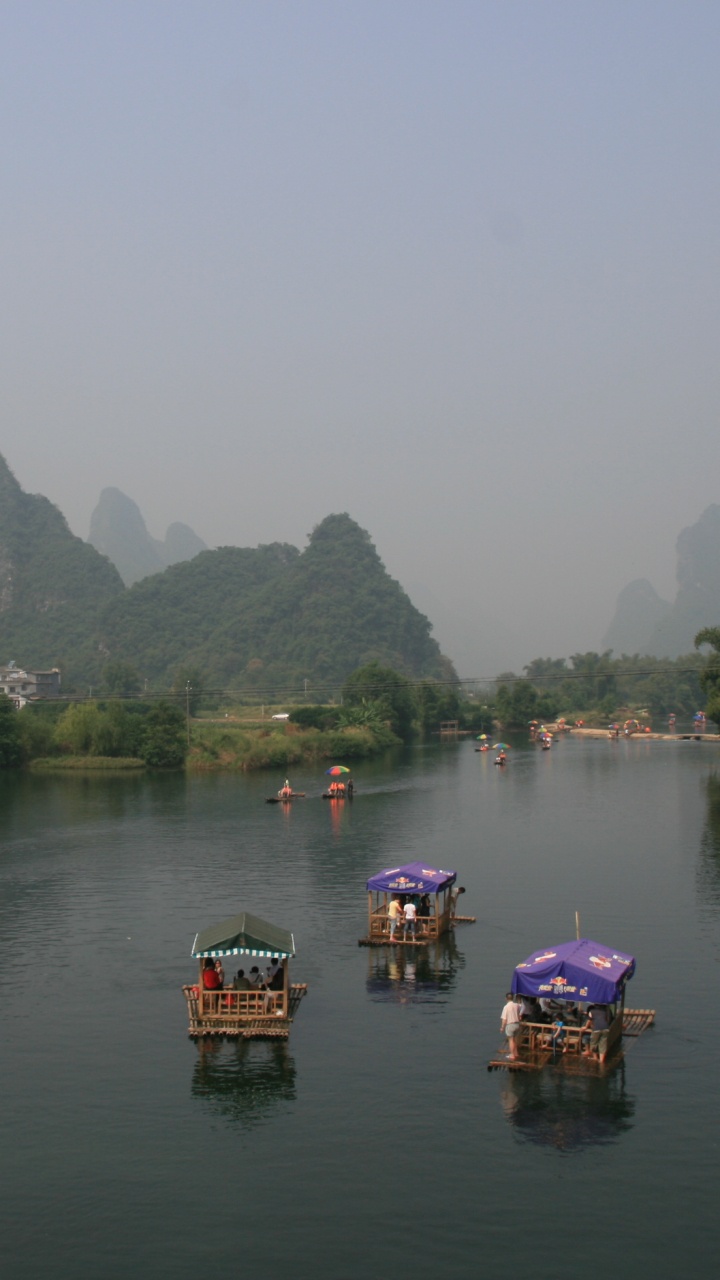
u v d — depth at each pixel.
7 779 167.25
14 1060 46.78
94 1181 36.88
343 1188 36.25
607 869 86.19
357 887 80.44
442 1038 48.78
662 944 63.16
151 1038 49.19
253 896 77.75
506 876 83.69
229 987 51.22
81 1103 42.56
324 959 61.44
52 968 60.03
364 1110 41.66
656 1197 35.59
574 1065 45.38
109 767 184.62
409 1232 33.78
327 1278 31.52
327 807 129.12
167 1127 40.53
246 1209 35.09
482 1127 40.25
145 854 95.75
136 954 62.72
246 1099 42.78
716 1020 50.34
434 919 65.88
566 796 138.75
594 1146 38.78
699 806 126.19
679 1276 31.47
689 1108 41.47
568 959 45.81
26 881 84.00
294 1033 49.56
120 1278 31.62
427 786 154.12
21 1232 33.97
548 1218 34.44
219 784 158.88
